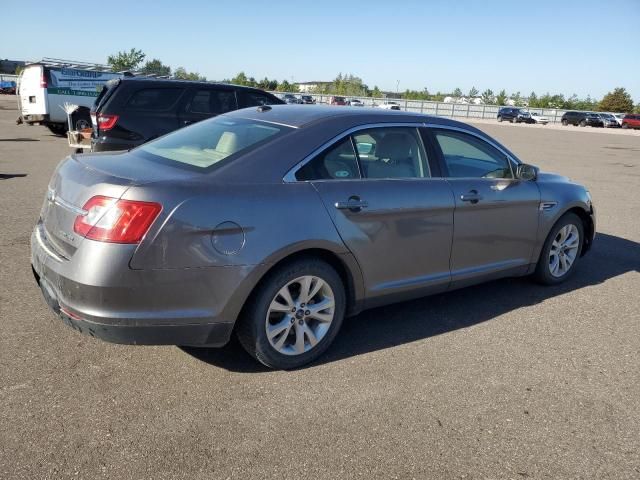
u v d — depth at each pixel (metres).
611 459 2.81
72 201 3.08
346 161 3.70
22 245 5.79
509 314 4.64
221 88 9.63
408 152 4.08
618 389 3.49
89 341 3.74
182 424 2.90
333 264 3.65
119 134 8.90
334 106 4.28
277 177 3.35
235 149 3.46
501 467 2.71
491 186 4.44
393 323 4.35
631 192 11.77
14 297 4.41
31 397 3.06
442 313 4.61
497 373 3.62
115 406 3.03
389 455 2.75
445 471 2.66
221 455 2.68
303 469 2.61
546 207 4.95
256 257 3.15
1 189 8.70
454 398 3.29
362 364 3.65
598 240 7.44
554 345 4.09
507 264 4.74
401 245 3.86
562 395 3.39
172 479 2.50
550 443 2.91
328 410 3.10
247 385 3.32
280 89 88.06
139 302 2.93
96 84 17.66
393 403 3.20
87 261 2.88
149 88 9.03
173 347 3.74
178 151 3.65
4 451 2.62
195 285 3.02
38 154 13.18
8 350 3.56
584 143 28.02
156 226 2.90
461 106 67.69
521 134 33.94
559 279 5.41
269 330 3.37
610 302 5.03
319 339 3.60
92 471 2.52
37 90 16.91
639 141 32.31
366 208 3.61
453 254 4.23
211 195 3.06
